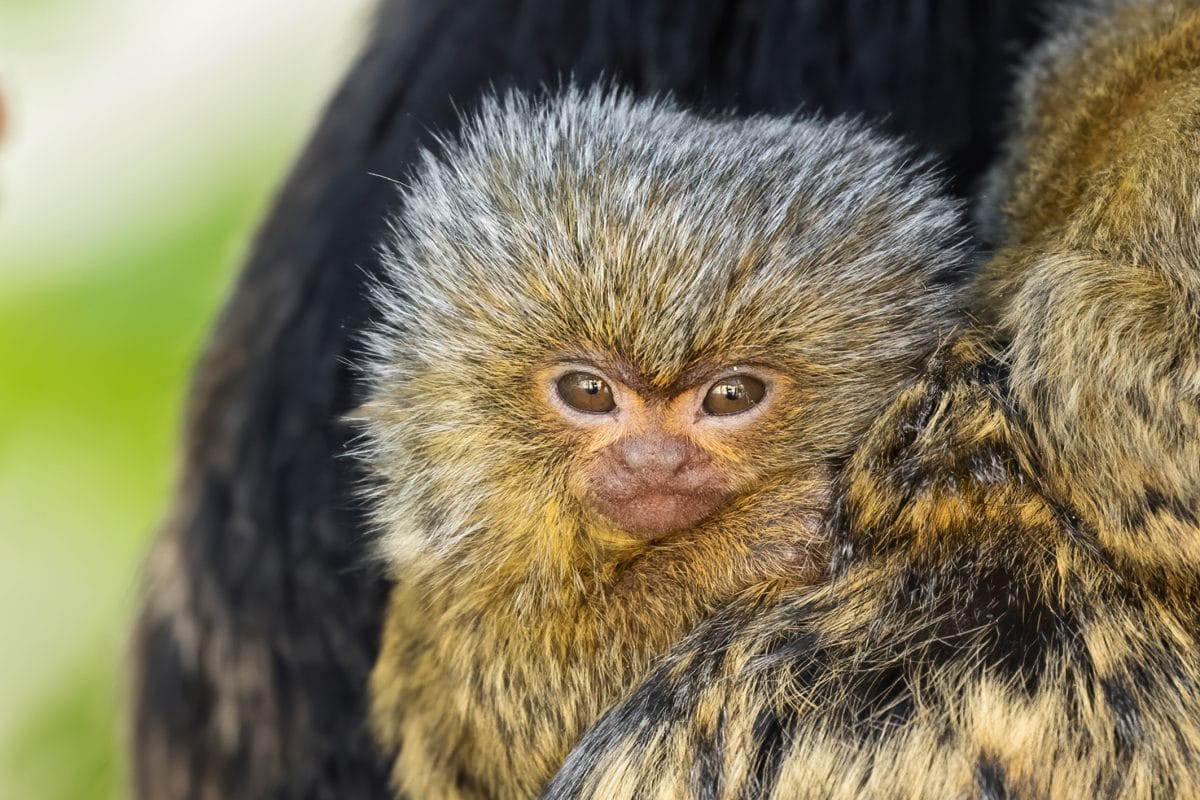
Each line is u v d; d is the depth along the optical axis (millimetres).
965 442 546
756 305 555
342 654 575
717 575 554
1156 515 542
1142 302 543
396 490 564
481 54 574
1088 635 541
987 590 543
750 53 573
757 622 549
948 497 546
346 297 574
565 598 557
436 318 563
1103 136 555
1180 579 542
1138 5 560
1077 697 540
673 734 547
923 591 544
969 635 542
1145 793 538
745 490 556
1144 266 544
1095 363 543
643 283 556
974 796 539
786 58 573
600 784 548
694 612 554
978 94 574
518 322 559
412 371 565
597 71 573
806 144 561
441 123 573
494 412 561
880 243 558
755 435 556
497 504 560
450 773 561
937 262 558
